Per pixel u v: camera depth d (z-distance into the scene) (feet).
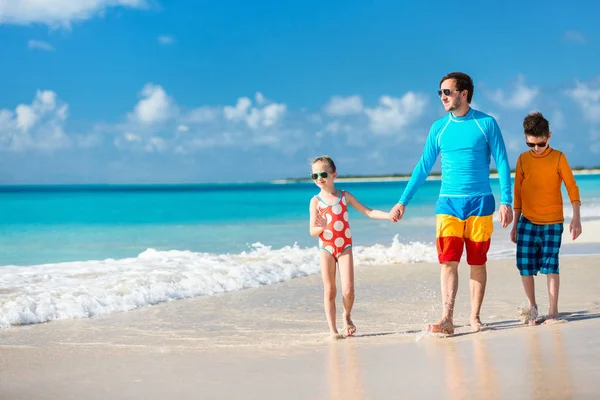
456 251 17.47
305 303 24.71
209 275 29.60
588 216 66.23
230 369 13.88
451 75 17.74
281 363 14.25
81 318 21.93
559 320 17.90
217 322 21.04
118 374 13.85
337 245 18.06
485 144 17.56
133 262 35.55
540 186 18.66
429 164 18.48
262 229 65.31
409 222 67.72
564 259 35.37
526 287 19.01
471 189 17.53
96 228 68.74
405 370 12.89
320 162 18.31
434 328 16.83
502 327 18.02
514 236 19.72
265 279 30.55
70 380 13.47
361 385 11.93
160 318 21.85
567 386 10.94
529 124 18.51
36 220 81.41
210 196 186.80
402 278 31.07
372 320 20.80
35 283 28.17
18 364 15.19
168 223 74.74
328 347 16.12
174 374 13.64
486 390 11.03
